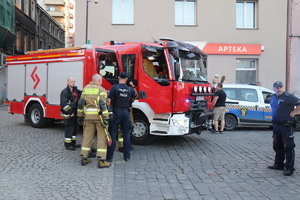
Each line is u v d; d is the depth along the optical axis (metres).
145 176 5.50
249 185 5.06
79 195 4.50
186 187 4.94
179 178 5.40
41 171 5.66
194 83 7.93
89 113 5.94
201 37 17.53
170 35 17.44
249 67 18.02
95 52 8.66
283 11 17.80
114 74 8.34
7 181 5.06
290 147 5.60
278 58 17.84
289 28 17.80
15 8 26.70
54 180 5.17
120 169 5.91
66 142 7.35
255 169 6.00
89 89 6.00
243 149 7.77
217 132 10.43
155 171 5.82
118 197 4.45
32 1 32.97
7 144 7.89
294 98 5.61
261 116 11.09
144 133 8.08
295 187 4.96
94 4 17.27
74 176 5.41
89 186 4.90
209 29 17.56
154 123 7.81
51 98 9.66
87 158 6.14
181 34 17.47
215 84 11.66
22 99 10.70
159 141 8.77
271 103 5.95
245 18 18.06
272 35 17.83
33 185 4.89
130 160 6.60
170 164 6.32
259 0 17.73
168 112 7.50
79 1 17.20
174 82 7.41
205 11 17.53
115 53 8.30
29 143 8.05
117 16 17.55
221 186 5.00
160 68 7.62
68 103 7.10
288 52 17.88
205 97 8.41
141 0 17.31
